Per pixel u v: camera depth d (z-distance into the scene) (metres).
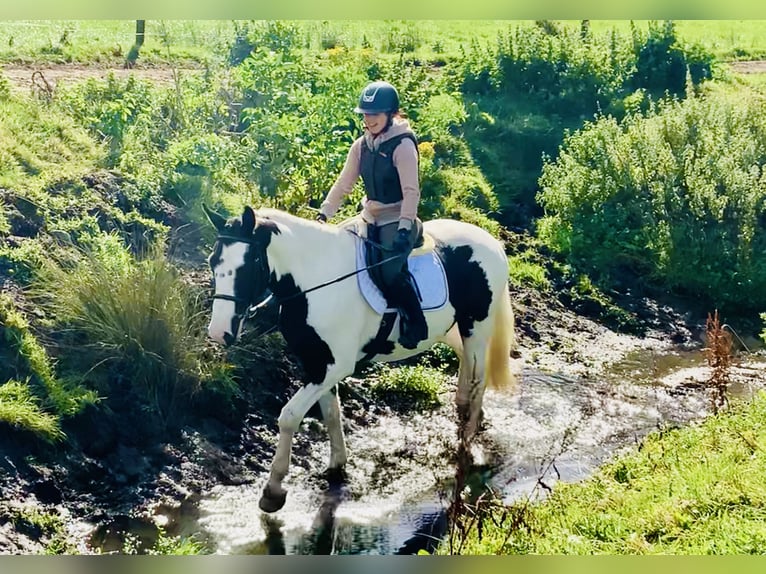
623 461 7.22
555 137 14.26
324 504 6.86
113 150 10.25
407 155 6.39
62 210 8.75
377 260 6.58
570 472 7.46
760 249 12.03
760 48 19.62
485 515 6.39
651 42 16.62
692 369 9.97
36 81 12.34
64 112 10.81
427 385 8.68
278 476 6.58
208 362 7.80
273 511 6.67
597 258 11.98
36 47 14.20
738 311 11.61
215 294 5.99
